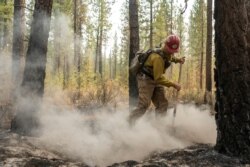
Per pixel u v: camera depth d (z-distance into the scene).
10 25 17.08
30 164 3.94
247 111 4.04
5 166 3.85
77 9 31.55
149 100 5.87
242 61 4.08
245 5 4.12
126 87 15.76
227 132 4.13
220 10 4.19
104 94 12.47
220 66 4.21
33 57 6.05
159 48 5.77
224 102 4.17
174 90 13.48
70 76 17.66
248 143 4.01
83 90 14.63
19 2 11.19
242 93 4.06
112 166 3.95
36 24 6.06
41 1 6.04
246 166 3.78
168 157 4.30
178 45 5.61
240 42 4.09
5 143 4.80
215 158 4.00
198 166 3.79
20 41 11.09
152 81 5.84
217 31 4.25
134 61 5.94
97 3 40.09
